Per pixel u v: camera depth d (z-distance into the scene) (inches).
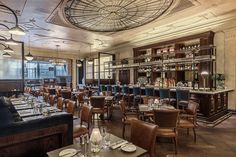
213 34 255.3
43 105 160.9
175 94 235.3
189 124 137.3
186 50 259.0
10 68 277.0
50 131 87.0
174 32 287.6
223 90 220.7
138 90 267.1
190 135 157.2
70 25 240.2
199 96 207.3
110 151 64.4
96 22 221.6
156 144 135.1
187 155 117.1
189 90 208.8
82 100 252.4
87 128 122.3
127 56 403.2
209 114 198.7
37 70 597.3
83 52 506.3
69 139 94.2
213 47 240.7
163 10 189.0
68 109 145.5
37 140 83.8
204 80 248.1
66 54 510.0
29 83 512.7
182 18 225.1
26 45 399.2
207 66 249.1
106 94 271.4
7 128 74.1
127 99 284.5
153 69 327.6
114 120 214.1
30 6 178.1
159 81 311.0
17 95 221.8
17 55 406.3
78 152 63.5
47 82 526.9
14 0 164.6
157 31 284.0
